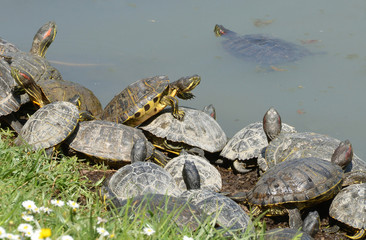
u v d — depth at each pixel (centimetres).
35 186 938
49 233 621
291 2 2470
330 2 2488
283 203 1067
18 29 2122
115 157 1272
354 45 2048
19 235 635
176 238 756
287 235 894
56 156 1210
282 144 1298
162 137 1462
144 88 1505
